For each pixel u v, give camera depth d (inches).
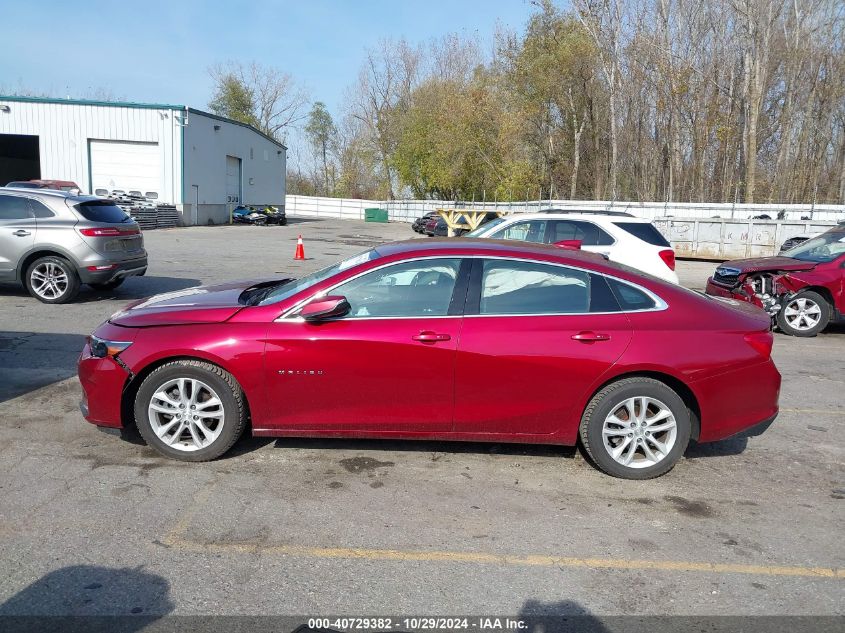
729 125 1515.7
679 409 171.5
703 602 122.3
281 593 121.3
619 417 174.1
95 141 1316.4
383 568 130.4
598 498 164.1
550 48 1593.3
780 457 195.0
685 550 140.7
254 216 1593.3
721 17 1515.7
